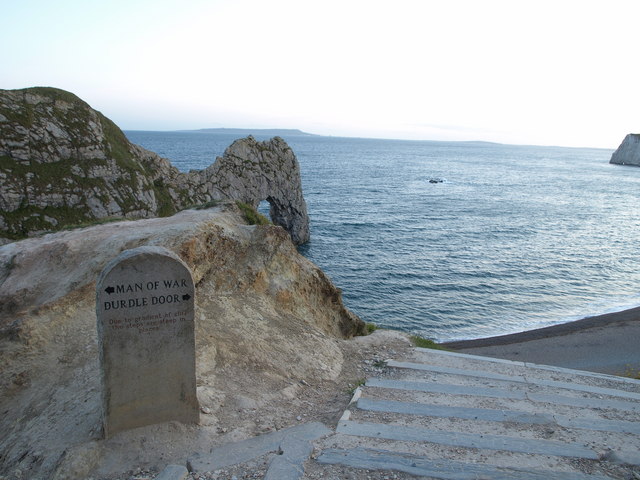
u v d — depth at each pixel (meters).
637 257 46.72
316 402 8.23
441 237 52.72
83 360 8.23
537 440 6.35
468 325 29.05
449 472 5.39
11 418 7.32
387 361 10.48
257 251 12.50
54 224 31.88
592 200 89.06
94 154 35.94
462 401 8.20
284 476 5.28
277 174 51.22
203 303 10.46
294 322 11.41
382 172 134.50
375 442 6.24
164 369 6.40
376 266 40.62
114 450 6.05
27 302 10.91
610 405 8.18
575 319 29.86
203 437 6.42
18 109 33.41
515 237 54.00
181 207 42.78
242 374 8.59
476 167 174.00
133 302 6.09
